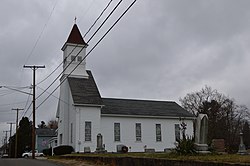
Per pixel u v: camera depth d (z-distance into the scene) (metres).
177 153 16.23
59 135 53.16
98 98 47.88
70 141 47.41
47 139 88.69
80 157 27.03
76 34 52.03
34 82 46.62
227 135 73.75
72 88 48.22
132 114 50.72
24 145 85.75
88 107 46.72
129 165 17.31
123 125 49.94
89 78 51.41
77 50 51.38
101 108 49.16
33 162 28.19
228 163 10.59
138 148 50.19
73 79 50.12
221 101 76.94
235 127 76.06
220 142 32.47
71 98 47.56
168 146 52.50
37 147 87.50
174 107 58.03
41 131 91.00
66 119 49.62
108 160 20.47
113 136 48.75
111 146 48.19
